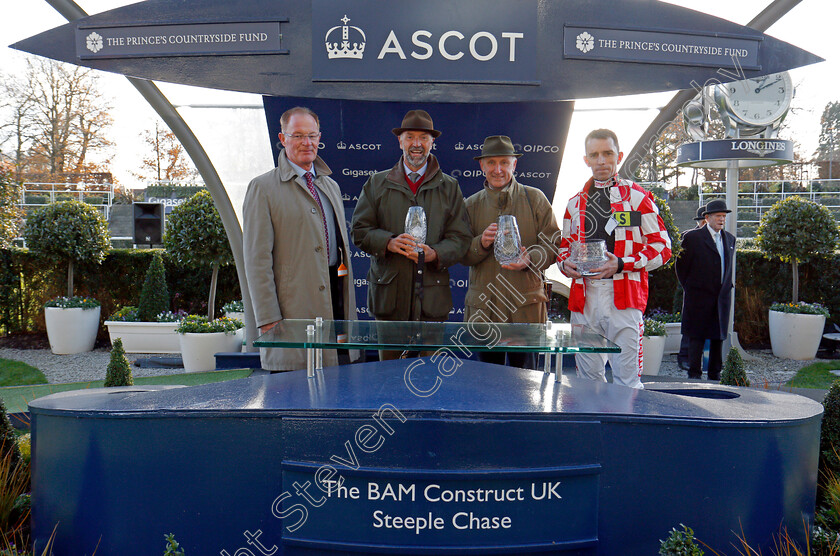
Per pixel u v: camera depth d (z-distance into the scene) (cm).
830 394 338
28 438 376
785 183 2095
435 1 389
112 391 300
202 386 264
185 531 228
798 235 911
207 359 791
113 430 230
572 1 395
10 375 792
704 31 400
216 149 596
